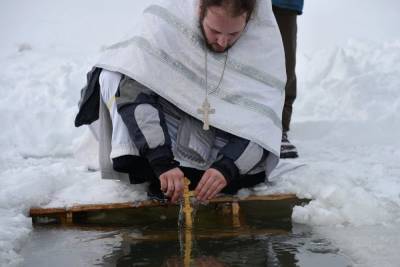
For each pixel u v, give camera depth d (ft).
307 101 19.33
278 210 12.71
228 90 12.37
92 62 23.80
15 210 11.91
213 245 10.87
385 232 11.46
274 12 14.87
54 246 10.83
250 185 12.89
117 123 11.86
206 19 11.86
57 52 27.32
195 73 12.34
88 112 12.92
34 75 22.13
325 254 10.50
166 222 12.08
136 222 12.10
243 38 12.59
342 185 13.16
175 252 10.57
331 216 12.00
